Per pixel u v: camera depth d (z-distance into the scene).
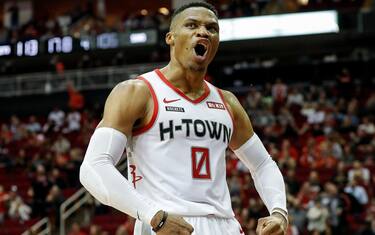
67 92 36.47
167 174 5.25
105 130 5.23
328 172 24.47
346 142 26.62
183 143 5.31
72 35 38.12
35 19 42.94
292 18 35.91
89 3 41.12
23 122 36.19
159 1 45.22
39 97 36.91
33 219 24.14
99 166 5.13
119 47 37.31
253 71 36.88
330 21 35.62
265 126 29.00
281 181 5.93
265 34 36.03
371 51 36.78
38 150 31.08
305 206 20.67
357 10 35.47
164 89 5.43
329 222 19.83
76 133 32.38
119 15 45.66
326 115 29.64
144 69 35.88
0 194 25.20
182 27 5.44
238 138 5.90
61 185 25.70
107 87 35.84
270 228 5.38
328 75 36.50
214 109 5.55
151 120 5.32
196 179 5.27
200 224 5.18
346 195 21.00
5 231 23.62
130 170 5.43
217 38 5.49
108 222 23.25
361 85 33.97
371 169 24.62
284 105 31.69
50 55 38.34
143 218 4.98
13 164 29.28
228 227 5.37
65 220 23.88
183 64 5.41
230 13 36.69
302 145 27.17
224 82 37.00
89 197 24.05
